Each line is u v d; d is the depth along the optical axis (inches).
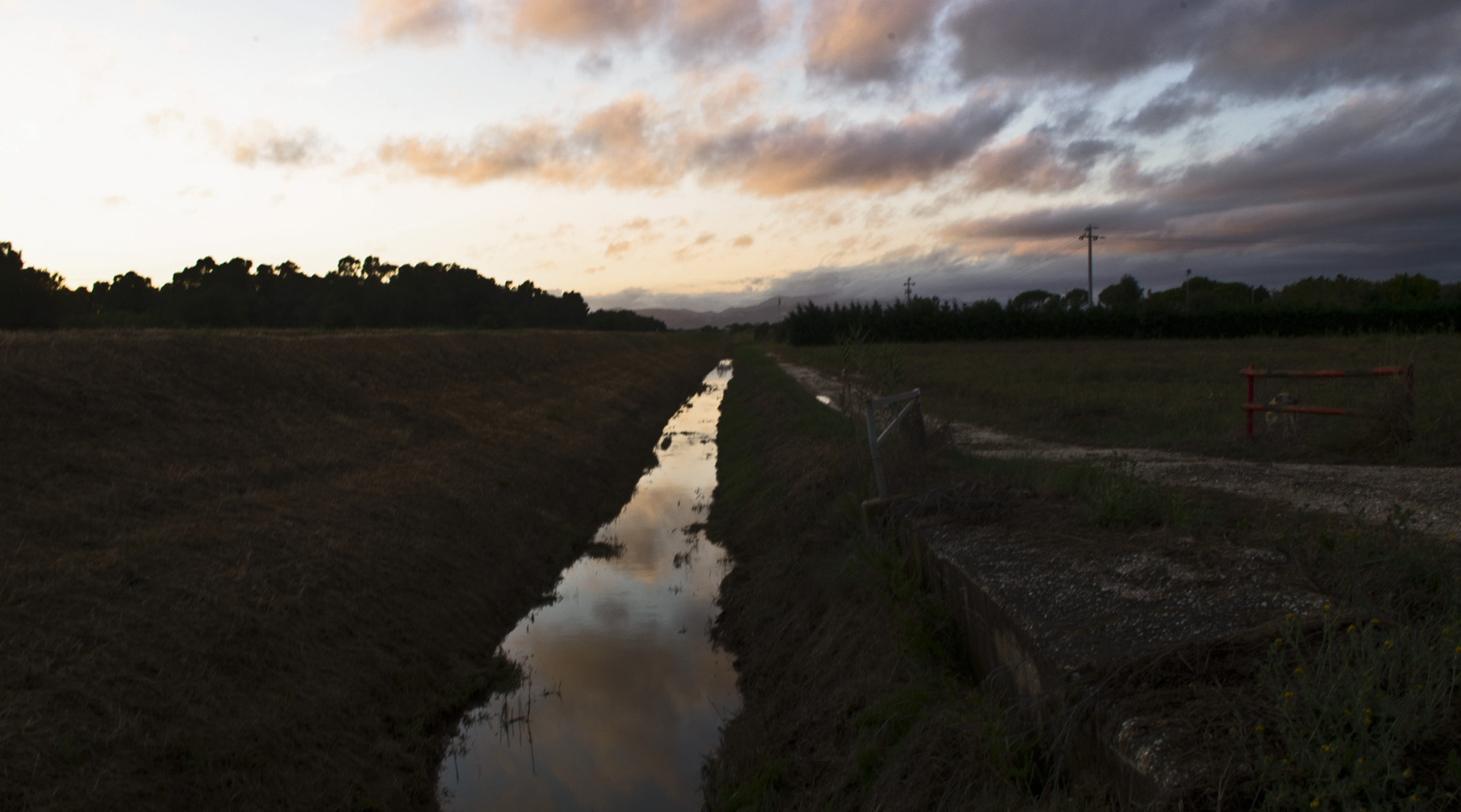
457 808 251.6
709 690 325.7
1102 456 427.5
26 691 209.9
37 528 295.6
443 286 3358.8
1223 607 163.8
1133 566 197.6
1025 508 275.1
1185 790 108.4
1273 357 1203.2
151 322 1453.0
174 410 461.7
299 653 280.1
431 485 487.8
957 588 225.1
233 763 222.7
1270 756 109.9
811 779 223.8
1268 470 362.9
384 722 278.2
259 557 324.5
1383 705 108.9
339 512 400.8
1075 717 142.0
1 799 177.3
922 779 174.1
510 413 782.5
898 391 452.8
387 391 682.8
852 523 359.3
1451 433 380.5
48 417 387.5
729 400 1353.3
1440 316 1909.4
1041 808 139.4
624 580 462.3
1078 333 2244.1
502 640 378.6
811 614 329.4
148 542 307.9
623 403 1111.6
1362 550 193.0
